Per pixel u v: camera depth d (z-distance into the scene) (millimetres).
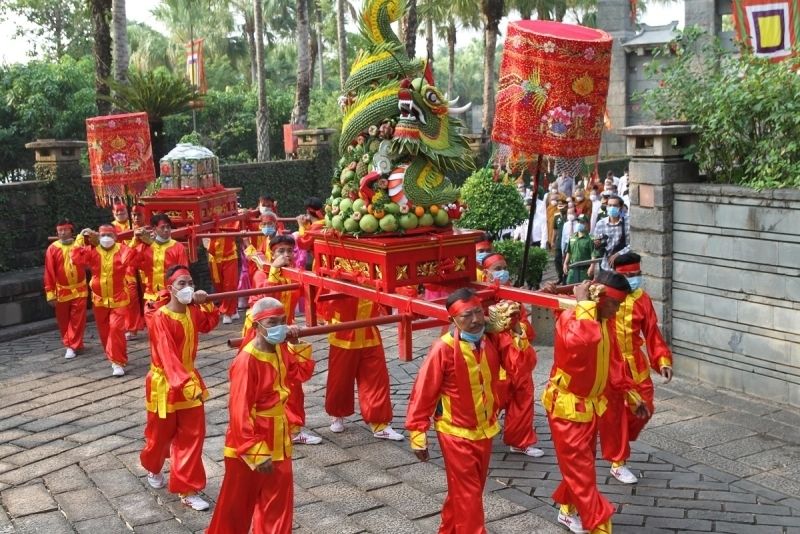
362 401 8289
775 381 8688
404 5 6566
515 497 6785
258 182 18906
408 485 7145
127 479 7504
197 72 36000
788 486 6762
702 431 7996
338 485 7176
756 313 8805
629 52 32312
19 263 14883
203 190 12867
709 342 9383
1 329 13781
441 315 5711
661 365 7031
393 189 6305
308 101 25625
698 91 9820
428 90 6312
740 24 14414
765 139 9055
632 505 6512
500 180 13852
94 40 18000
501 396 5945
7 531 6535
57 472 7734
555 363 6035
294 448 8117
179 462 6797
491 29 28719
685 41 10289
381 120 6402
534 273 12734
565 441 5898
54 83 27688
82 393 10305
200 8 49594
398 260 6293
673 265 9703
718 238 9117
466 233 6551
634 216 10000
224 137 35812
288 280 9023
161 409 6750
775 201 8445
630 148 9898
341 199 6652
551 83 6938
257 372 5539
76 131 28172
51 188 15164
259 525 5660
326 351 11617
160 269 11320
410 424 5602
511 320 5621
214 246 14125
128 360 11867
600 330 5844
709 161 9586
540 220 18641
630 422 6918
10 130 26969
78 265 11516
